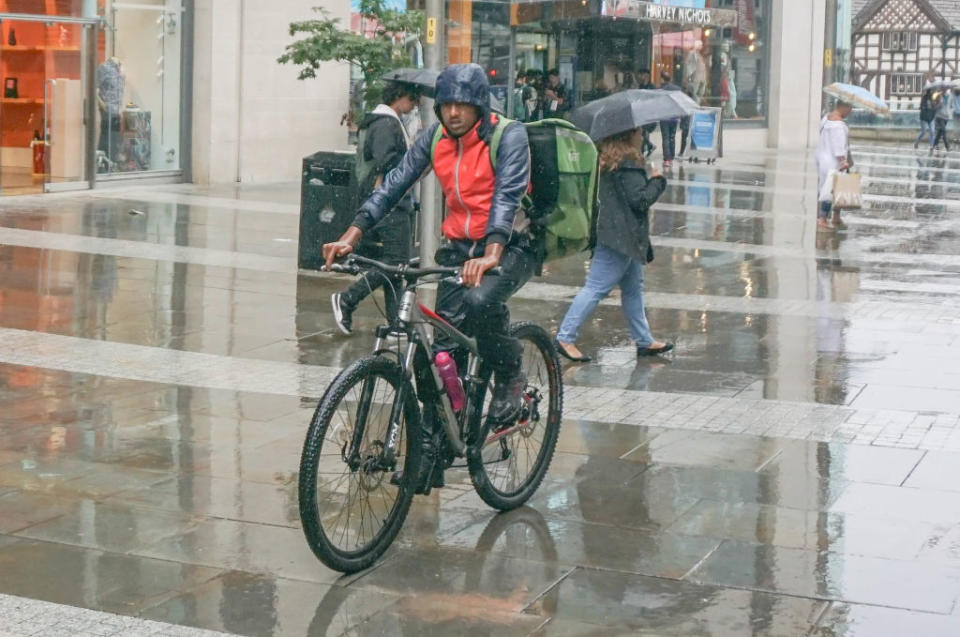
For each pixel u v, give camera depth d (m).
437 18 13.26
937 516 6.73
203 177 24.11
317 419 5.59
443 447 6.32
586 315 10.52
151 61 23.31
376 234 12.06
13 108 22.33
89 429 8.12
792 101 42.00
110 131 22.61
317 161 14.27
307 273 14.32
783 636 5.24
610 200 10.34
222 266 14.62
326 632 5.25
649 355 10.77
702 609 5.52
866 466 7.61
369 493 5.98
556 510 6.80
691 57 37.31
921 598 5.64
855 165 35.88
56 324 11.30
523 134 6.13
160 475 7.23
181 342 10.75
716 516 6.71
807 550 6.22
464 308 6.19
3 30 22.08
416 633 5.25
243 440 7.96
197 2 23.78
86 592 5.60
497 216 5.98
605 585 5.78
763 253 17.09
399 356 6.05
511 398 6.56
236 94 24.33
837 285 14.55
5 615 5.34
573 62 32.66
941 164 36.91
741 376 10.00
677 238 18.47
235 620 5.35
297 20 25.06
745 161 34.62
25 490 6.92
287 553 6.11
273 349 10.60
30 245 15.71
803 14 41.94
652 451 7.90
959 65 77.25
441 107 6.12
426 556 6.11
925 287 14.48
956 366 10.40
